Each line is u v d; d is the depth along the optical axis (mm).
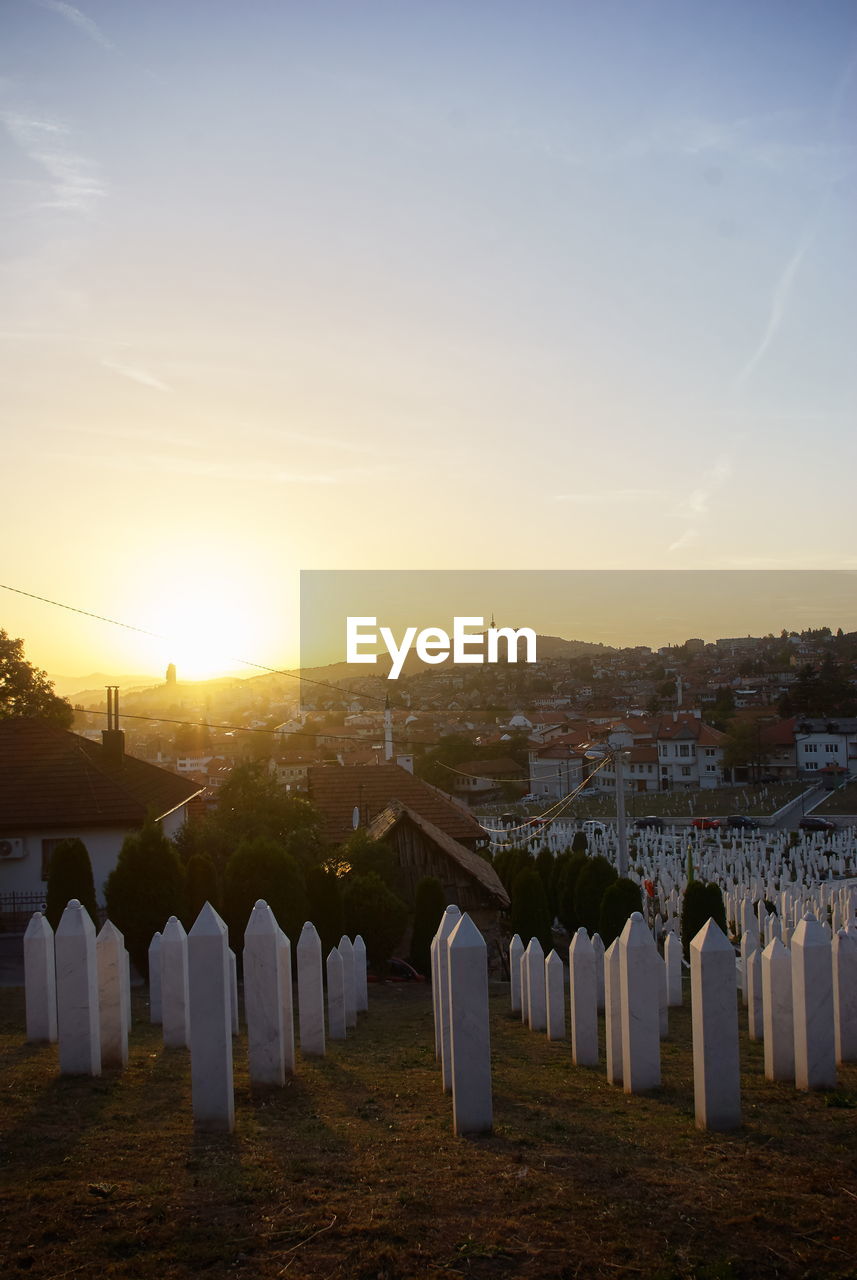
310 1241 5141
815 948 8219
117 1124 7230
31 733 30047
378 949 23047
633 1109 7836
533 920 26734
